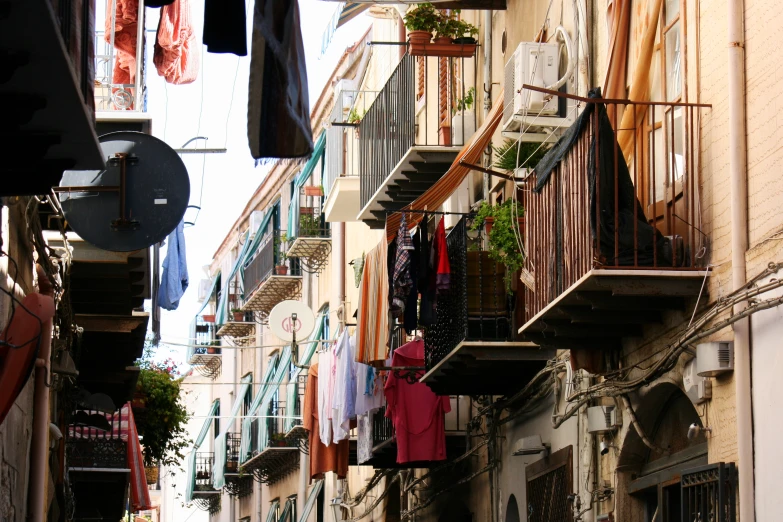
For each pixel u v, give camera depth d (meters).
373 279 13.89
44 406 10.48
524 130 12.21
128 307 13.58
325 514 27.27
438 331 13.61
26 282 10.42
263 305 33.78
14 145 6.88
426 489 18.23
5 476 9.20
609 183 9.05
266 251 32.44
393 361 16.28
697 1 9.10
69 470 16.72
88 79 6.92
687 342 8.59
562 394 12.13
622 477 10.41
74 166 7.29
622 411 10.33
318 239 27.52
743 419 8.04
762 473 7.86
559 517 11.93
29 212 9.62
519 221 12.29
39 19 5.77
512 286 12.46
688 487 8.69
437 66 17.39
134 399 21.19
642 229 9.01
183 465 46.59
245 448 32.94
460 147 15.41
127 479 18.22
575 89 11.95
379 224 17.97
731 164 8.34
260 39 6.59
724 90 8.63
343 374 18.19
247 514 36.66
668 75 9.95
